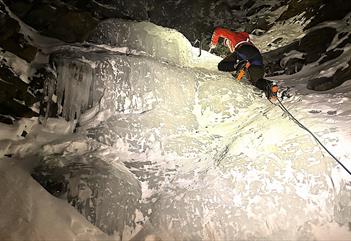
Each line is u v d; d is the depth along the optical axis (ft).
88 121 11.98
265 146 11.43
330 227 9.51
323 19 19.29
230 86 14.80
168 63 14.88
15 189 8.75
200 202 9.88
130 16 18.04
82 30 13.89
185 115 13.47
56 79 11.66
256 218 9.66
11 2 13.21
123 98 12.70
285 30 19.74
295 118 12.66
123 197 9.65
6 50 11.12
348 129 11.49
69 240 8.30
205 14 19.77
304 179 10.23
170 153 12.07
